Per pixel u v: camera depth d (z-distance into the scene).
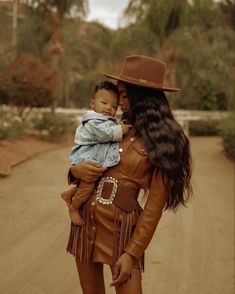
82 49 45.59
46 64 22.56
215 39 28.61
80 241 3.28
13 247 6.70
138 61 3.14
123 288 3.14
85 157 3.17
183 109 36.25
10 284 5.48
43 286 5.48
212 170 14.70
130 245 3.09
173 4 25.92
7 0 28.80
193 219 8.86
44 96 19.92
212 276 6.18
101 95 3.21
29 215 8.31
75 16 24.14
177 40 26.64
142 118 3.10
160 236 7.75
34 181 11.09
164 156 3.01
